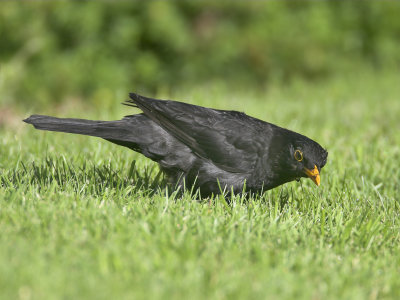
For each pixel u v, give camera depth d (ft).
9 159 39.01
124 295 21.11
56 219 27.17
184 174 32.71
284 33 112.57
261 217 29.66
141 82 107.14
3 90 85.25
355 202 35.35
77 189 31.83
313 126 57.98
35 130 48.34
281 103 71.36
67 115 59.16
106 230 26.58
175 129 31.94
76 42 105.81
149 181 36.70
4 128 59.11
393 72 111.14
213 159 32.27
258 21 112.47
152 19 105.50
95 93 100.83
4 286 21.02
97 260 23.57
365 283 24.11
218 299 21.59
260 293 22.11
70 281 21.70
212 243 25.98
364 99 80.84
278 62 112.27
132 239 25.61
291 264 25.04
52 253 23.72
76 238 25.35
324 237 29.14
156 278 22.45
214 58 109.09
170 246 25.36
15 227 25.98
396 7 122.52
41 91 98.53
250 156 32.40
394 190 39.75
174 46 106.83
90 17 103.45
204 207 30.17
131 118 32.40
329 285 23.58
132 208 29.25
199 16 110.32
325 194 36.58
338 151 46.24
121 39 105.19
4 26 102.99
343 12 120.26
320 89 90.94
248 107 65.00
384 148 47.03
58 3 103.45
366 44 121.49
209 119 32.68
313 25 114.93
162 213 28.63
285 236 27.66
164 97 66.74
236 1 110.73
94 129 31.63
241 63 111.14
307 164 32.01
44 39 103.24
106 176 36.04
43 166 35.94
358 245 28.50
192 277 22.53
